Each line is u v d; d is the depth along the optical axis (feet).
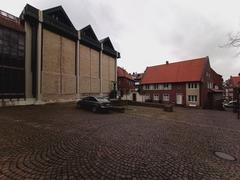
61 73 79.77
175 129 36.60
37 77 67.56
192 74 127.03
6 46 60.39
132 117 51.21
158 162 18.02
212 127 42.09
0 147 20.21
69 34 83.61
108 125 36.76
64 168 15.55
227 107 142.61
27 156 17.88
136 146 23.17
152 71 154.40
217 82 156.56
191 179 14.76
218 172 16.38
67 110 57.72
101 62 111.24
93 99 59.11
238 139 30.42
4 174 13.98
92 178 13.98
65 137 25.72
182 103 128.77
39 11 68.28
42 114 47.11
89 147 21.79
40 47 68.74
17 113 47.09
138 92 154.81
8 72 60.85
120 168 16.14
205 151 22.63
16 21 65.46
